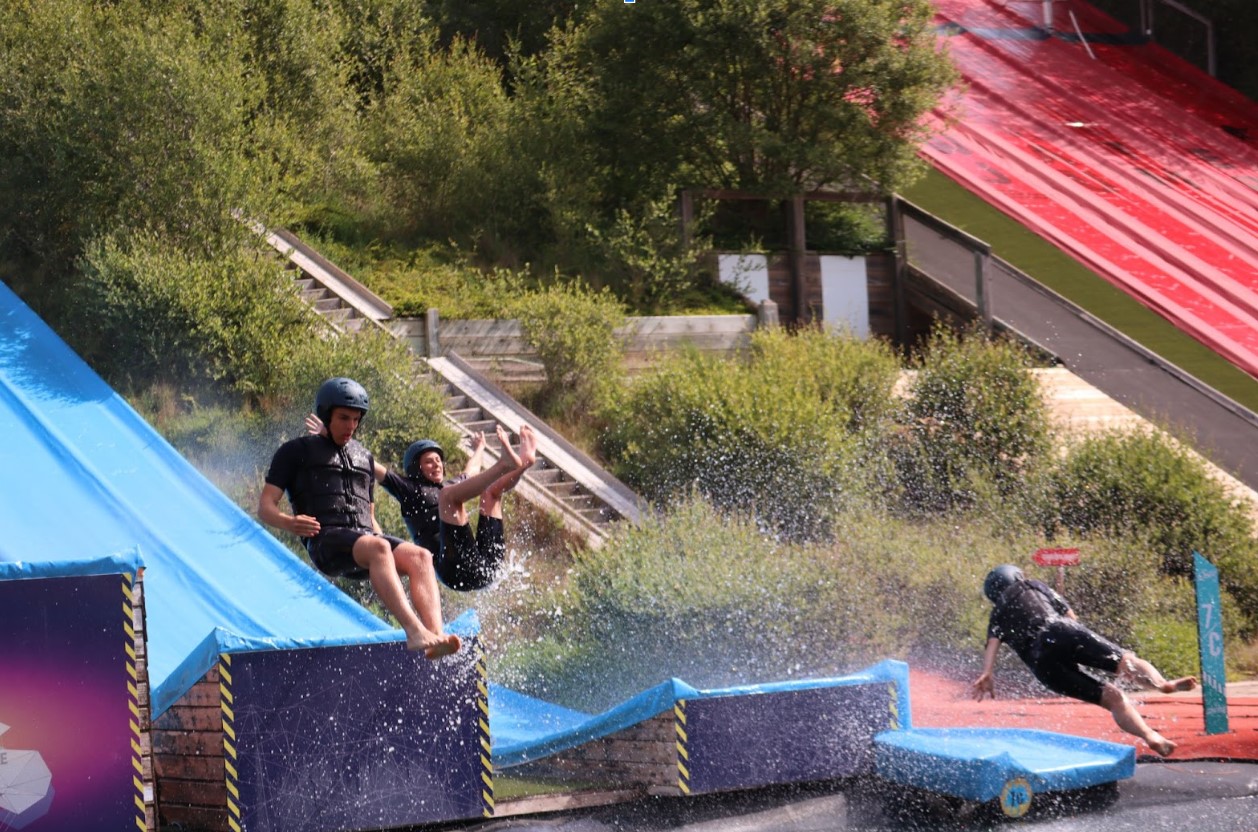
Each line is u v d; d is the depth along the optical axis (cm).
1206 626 1902
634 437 3816
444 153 5078
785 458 3547
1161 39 8969
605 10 5172
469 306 4391
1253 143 7619
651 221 4794
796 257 5009
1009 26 9019
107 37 4300
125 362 3750
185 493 2892
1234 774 1686
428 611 1312
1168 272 5766
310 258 4547
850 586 2677
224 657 1469
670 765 1641
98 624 1365
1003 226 6069
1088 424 4125
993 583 1825
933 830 1517
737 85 5091
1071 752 1670
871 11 4853
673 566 2647
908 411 3856
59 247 4244
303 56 5300
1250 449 4188
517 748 1775
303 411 3572
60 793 1345
